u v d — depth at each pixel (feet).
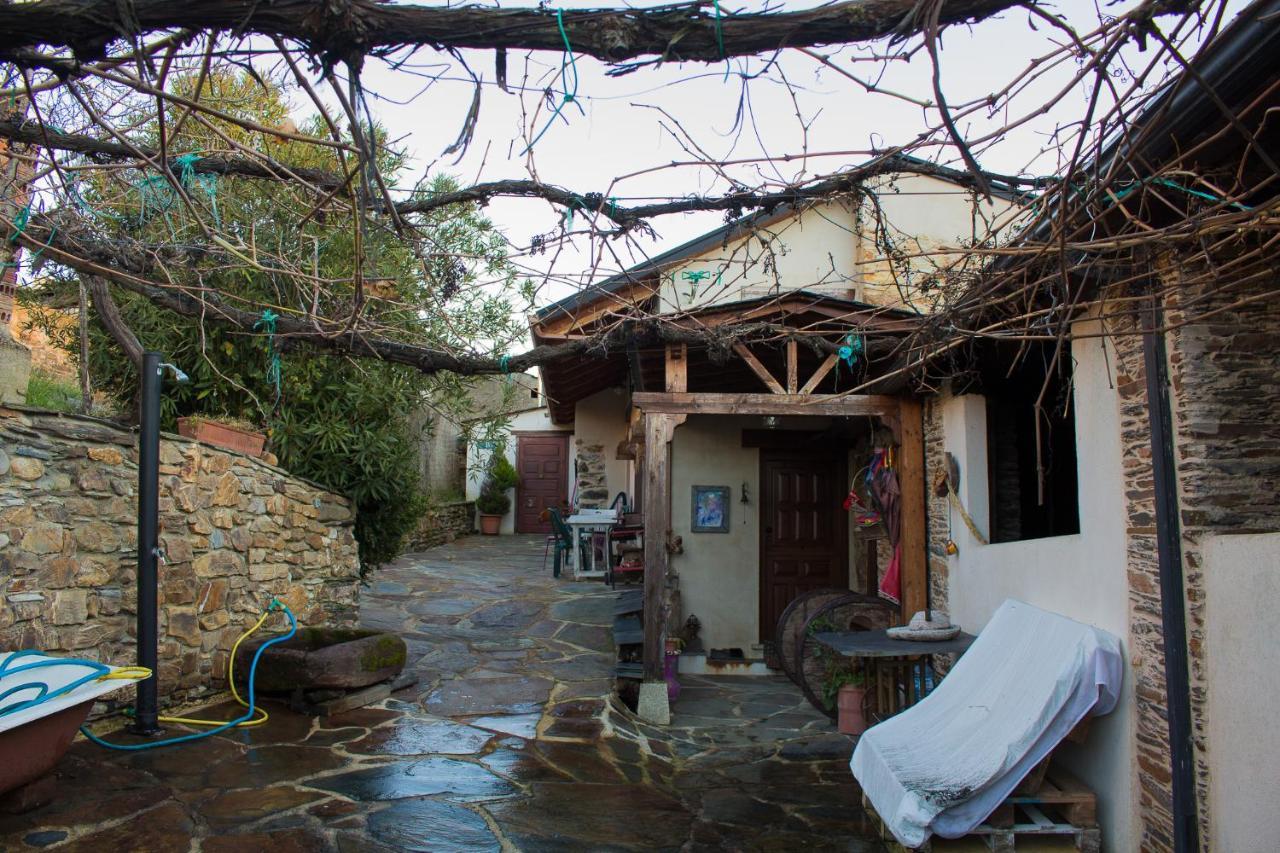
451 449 64.28
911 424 22.29
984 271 12.04
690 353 23.84
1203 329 11.65
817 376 21.48
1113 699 12.87
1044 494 19.79
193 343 21.93
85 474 15.94
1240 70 8.00
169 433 18.06
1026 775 12.94
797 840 14.26
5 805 12.85
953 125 6.56
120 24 7.05
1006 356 18.31
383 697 20.47
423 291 19.63
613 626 27.61
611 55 7.58
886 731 14.89
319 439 23.45
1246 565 10.56
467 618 29.71
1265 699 10.19
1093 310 13.70
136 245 12.31
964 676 15.62
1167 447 11.85
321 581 23.35
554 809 14.79
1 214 10.92
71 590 15.57
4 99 10.33
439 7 7.38
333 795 14.53
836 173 10.83
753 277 27.68
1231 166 10.07
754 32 7.37
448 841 13.08
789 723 22.24
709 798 16.20
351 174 8.05
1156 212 10.94
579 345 15.79
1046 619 14.73
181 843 12.37
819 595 24.64
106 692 13.10
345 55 7.47
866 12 7.20
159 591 17.57
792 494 31.09
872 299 27.78
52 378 29.07
